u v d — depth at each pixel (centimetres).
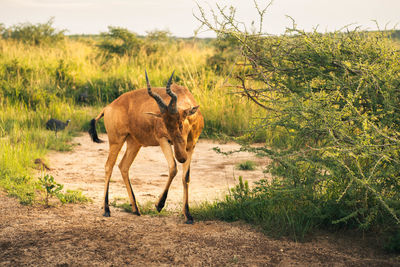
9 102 1706
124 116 704
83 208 711
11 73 1992
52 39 3319
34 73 2092
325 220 596
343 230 582
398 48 599
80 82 2086
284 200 627
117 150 713
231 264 489
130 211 709
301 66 618
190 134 646
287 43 618
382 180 546
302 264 487
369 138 509
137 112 688
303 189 574
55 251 515
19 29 3328
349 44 606
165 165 1123
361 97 575
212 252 523
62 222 625
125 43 2703
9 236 558
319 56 598
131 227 616
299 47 614
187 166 659
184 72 2028
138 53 2658
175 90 693
